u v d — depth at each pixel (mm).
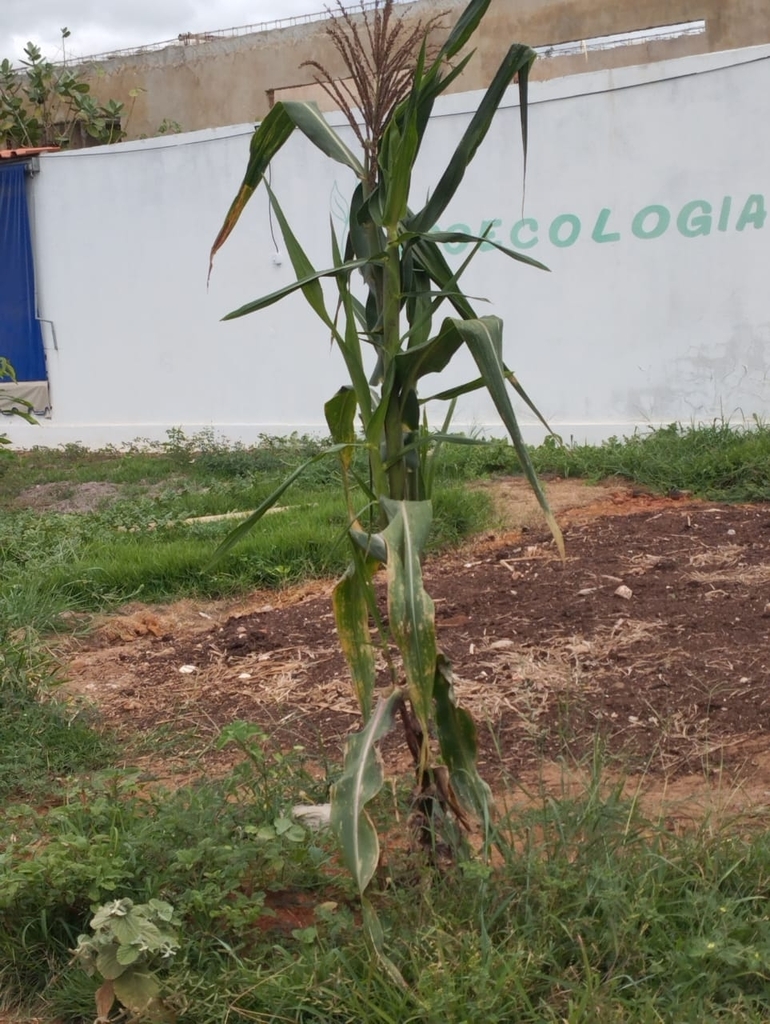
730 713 4070
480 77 15914
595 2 15211
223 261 11914
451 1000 2387
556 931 2682
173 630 5902
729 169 9234
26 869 2896
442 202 3004
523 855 2934
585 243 9867
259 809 3285
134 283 12445
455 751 2992
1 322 13172
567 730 4008
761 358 9320
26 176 12789
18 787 4039
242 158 11602
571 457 8891
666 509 7520
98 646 5691
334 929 2713
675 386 9680
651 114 9453
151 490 9711
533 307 10148
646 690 4328
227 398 12109
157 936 2615
